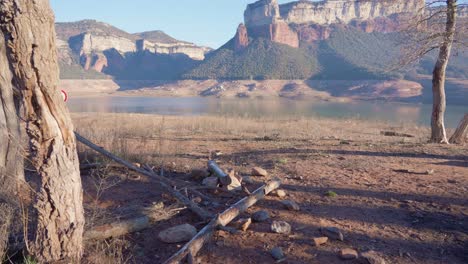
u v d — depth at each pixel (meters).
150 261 2.88
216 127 14.46
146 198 4.39
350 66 165.38
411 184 5.30
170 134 11.95
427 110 68.50
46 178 2.53
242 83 152.62
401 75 132.38
